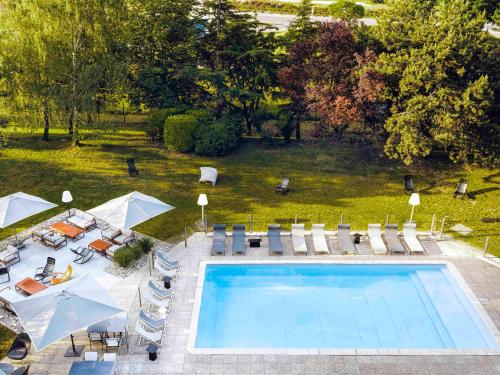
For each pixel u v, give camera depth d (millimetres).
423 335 20266
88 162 33219
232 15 37375
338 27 32344
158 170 32531
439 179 31500
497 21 39562
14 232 25859
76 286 18328
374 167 33000
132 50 38125
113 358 17578
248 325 20719
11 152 34125
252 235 25969
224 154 34781
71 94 32344
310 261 24062
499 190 30047
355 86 31672
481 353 18984
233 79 38469
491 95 28844
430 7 35719
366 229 26766
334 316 21312
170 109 35938
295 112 35531
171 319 20438
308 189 30672
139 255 24000
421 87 30422
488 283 22703
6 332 19641
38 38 30516
